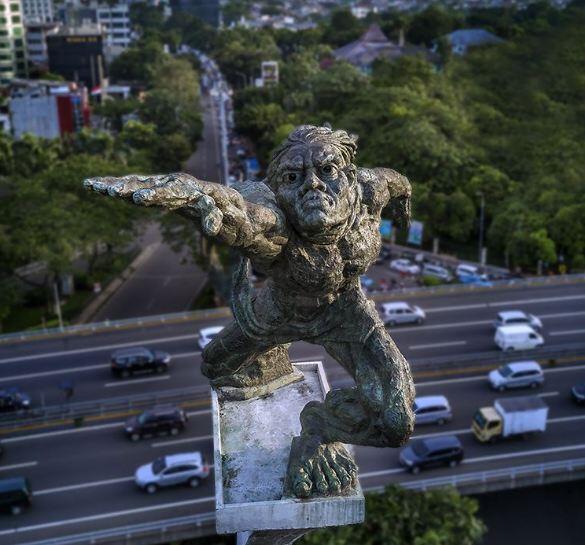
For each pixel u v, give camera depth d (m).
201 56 147.50
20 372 34.91
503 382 32.50
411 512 23.17
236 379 8.26
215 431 7.54
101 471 27.61
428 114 62.59
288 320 7.30
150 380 34.00
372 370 6.84
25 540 24.19
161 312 44.09
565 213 48.06
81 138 62.53
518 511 27.27
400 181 7.63
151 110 78.19
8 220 41.41
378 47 104.44
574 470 26.80
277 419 7.95
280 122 70.69
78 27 108.44
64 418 30.62
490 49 70.69
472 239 55.22
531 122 57.31
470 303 41.88
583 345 36.72
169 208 5.67
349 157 6.79
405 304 39.56
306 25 194.00
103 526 24.75
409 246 55.16
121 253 48.28
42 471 27.64
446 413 30.19
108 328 39.22
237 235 6.05
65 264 39.56
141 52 112.12
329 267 6.66
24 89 84.94
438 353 36.09
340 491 6.79
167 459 26.70
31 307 44.50
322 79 74.75
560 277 44.88
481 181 54.81
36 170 56.72
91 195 44.22
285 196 6.44
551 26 60.12
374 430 6.76
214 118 99.88
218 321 39.84
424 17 115.88
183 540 24.14
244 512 6.55
